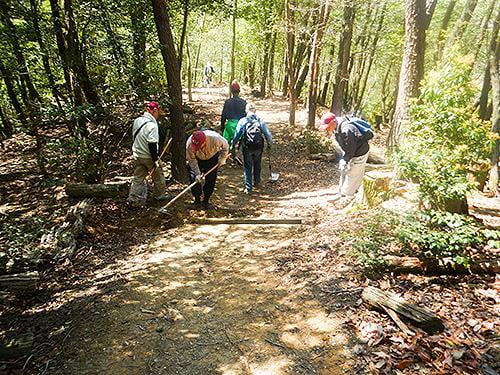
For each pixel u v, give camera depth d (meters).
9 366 3.05
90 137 6.94
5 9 5.96
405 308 3.11
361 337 3.03
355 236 4.28
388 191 5.09
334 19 13.05
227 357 2.99
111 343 3.23
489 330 2.96
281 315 3.42
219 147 5.96
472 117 4.45
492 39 7.96
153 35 7.02
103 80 6.61
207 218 5.84
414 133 4.72
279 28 12.57
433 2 5.25
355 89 18.48
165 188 6.46
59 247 4.88
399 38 14.44
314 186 7.83
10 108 10.37
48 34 6.40
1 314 3.74
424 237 3.73
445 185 4.18
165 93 7.04
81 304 3.79
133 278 4.21
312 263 4.23
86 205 5.89
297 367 2.82
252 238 5.16
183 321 3.46
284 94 20.44
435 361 2.68
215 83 26.00
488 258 3.87
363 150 5.78
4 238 5.04
